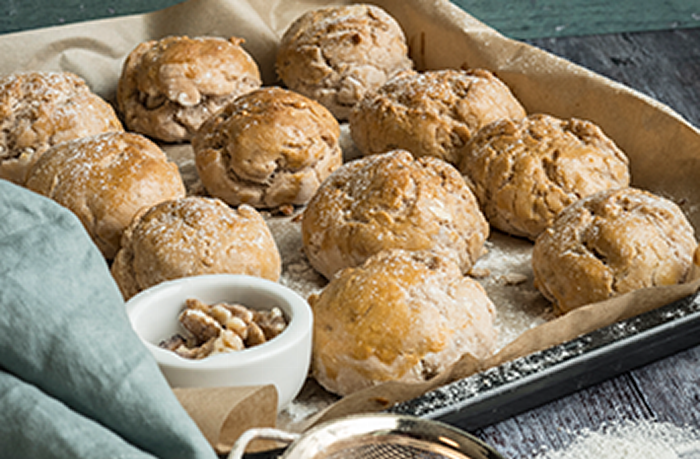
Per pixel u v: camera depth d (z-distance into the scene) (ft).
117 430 2.13
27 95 2.95
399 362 2.40
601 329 2.48
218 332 2.36
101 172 2.73
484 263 2.78
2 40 3.13
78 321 2.15
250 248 2.60
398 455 2.18
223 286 2.40
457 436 2.16
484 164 2.83
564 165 2.78
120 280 2.62
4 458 2.06
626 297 2.49
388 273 2.46
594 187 2.77
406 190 2.67
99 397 2.12
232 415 2.27
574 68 3.06
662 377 2.54
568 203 2.77
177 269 2.56
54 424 2.06
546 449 2.43
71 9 3.64
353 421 2.18
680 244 2.60
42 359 2.13
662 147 2.89
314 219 2.72
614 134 2.97
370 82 3.19
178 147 3.14
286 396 2.36
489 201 2.83
